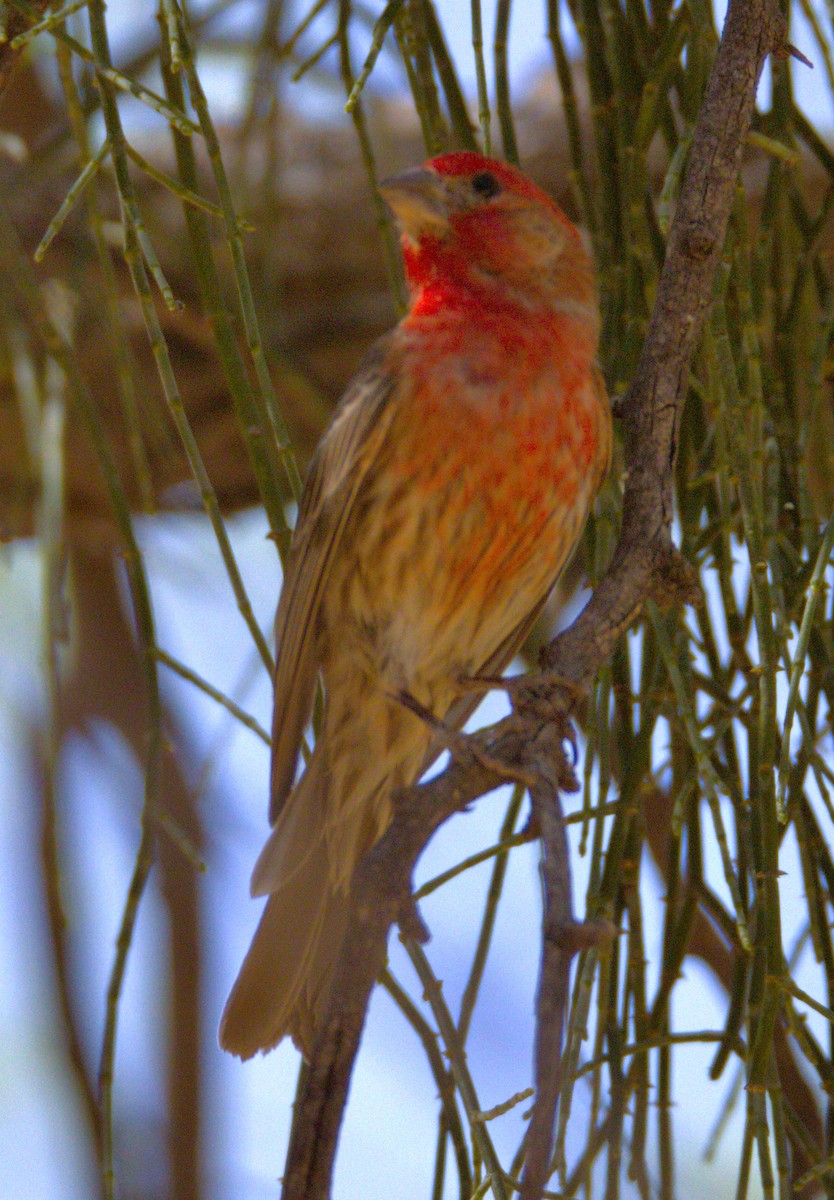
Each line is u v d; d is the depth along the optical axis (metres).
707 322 5.70
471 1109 4.75
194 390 9.90
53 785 5.96
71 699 11.18
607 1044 5.09
